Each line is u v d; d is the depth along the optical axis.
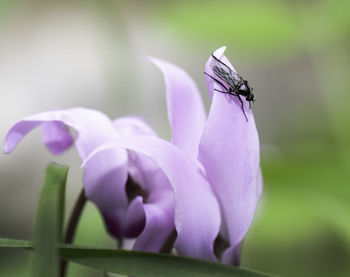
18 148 0.52
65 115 0.20
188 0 0.34
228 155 0.19
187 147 0.20
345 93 0.36
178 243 0.20
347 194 0.32
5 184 0.50
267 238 0.33
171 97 0.20
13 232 0.47
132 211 0.20
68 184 0.51
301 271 0.34
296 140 0.47
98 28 0.40
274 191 0.32
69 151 0.53
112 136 0.20
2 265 0.32
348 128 0.35
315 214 0.32
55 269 0.18
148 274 0.18
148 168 0.20
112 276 0.20
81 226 0.28
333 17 0.33
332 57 0.35
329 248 0.34
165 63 0.20
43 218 0.18
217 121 0.19
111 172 0.20
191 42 0.37
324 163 0.33
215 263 0.18
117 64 0.41
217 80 0.19
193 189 0.19
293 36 0.33
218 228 0.20
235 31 0.33
